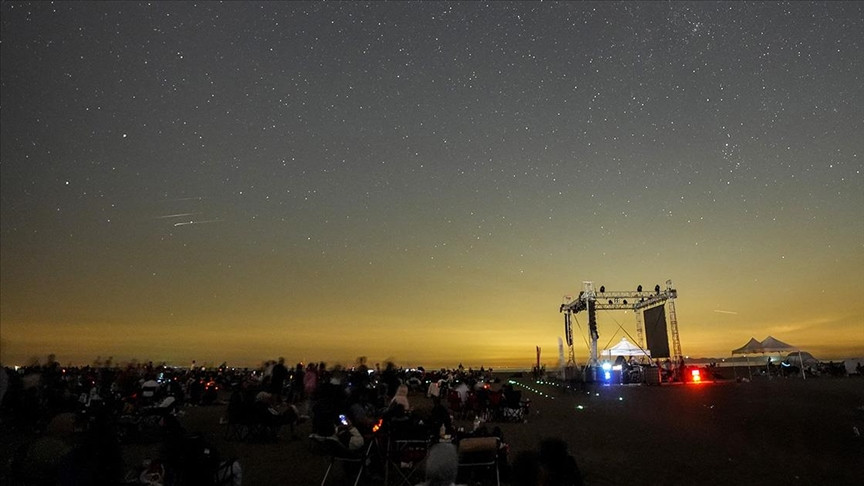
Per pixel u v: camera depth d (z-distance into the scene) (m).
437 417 11.23
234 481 5.39
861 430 14.19
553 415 19.72
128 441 13.34
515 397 18.36
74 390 19.48
